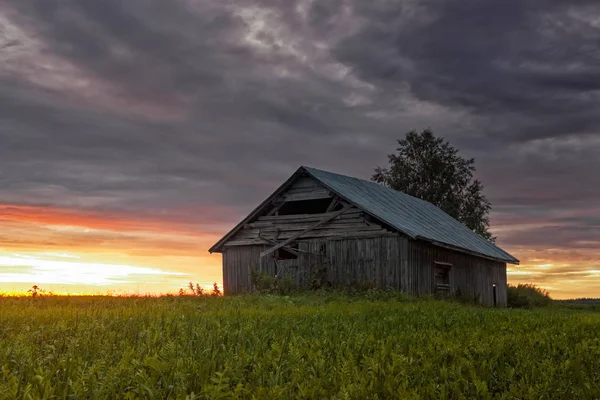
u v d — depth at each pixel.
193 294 29.36
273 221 36.47
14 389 5.36
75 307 17.64
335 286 34.06
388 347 8.23
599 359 8.36
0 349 8.01
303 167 35.09
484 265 44.09
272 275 36.03
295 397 5.73
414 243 33.12
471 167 68.19
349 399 5.67
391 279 32.62
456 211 66.56
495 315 16.72
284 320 13.36
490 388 6.67
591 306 54.88
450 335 10.40
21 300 20.84
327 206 38.84
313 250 35.09
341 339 9.45
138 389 5.80
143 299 22.48
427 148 68.94
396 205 40.41
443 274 37.47
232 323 11.86
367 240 33.56
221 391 5.71
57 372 6.48
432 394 5.93
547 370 7.13
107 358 7.35
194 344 8.73
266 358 7.22
